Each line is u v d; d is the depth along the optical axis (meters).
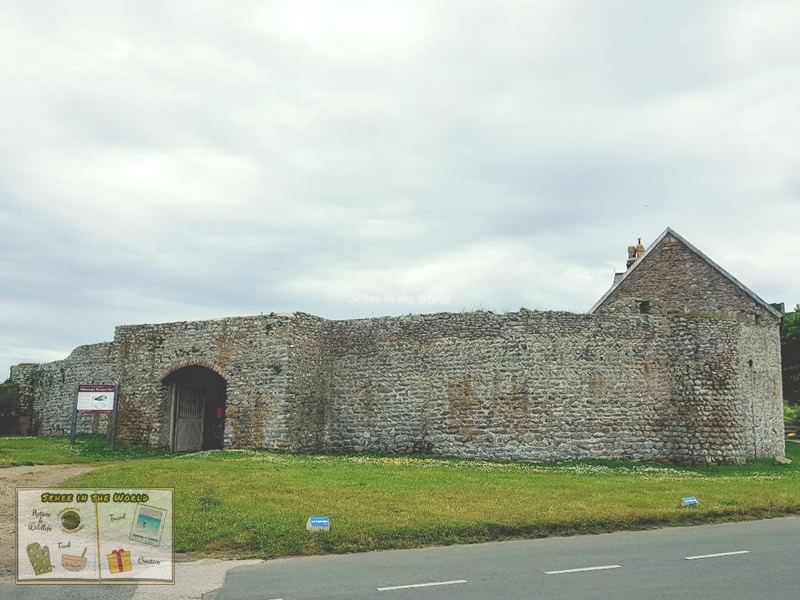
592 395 21.67
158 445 23.95
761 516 12.55
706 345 21.62
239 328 23.23
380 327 23.91
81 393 23.94
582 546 9.75
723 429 21.20
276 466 17.02
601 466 20.22
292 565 8.56
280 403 22.00
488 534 10.38
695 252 29.09
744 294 27.55
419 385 23.02
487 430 21.94
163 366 24.41
